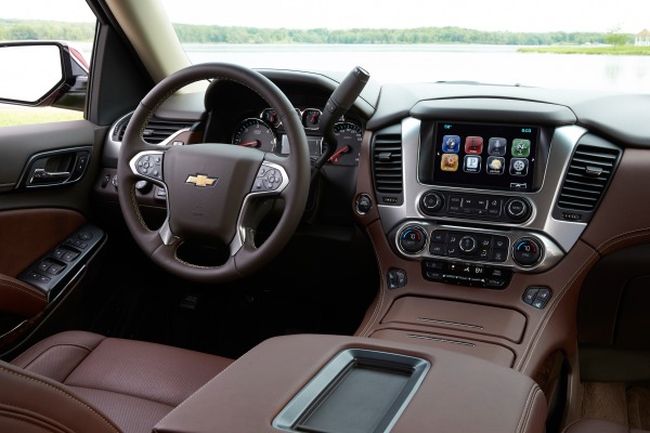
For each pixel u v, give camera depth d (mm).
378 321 1852
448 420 763
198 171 1717
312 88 2111
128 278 2539
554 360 1741
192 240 1759
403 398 824
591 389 2266
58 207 2262
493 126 1854
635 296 1918
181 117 2305
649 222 1759
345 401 827
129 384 1549
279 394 815
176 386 1539
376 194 1980
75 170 2299
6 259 2100
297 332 2477
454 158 1895
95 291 2391
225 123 2244
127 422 1425
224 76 1680
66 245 2277
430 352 931
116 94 2494
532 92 1982
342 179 2152
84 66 2426
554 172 1813
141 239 1780
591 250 1788
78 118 2451
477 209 1866
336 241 2174
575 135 1808
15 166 2074
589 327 2006
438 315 1802
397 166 1968
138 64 2555
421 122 1931
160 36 2500
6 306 1887
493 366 906
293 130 1638
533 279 1811
